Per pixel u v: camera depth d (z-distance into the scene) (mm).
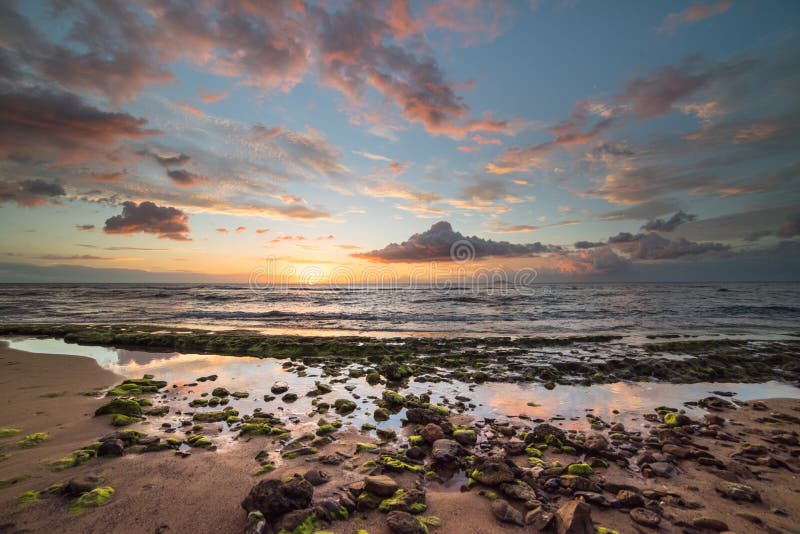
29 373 12211
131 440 6867
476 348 17453
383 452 6875
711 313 33438
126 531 4301
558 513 4703
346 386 11500
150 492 5180
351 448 7039
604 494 5461
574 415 9148
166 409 8984
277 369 13594
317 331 23172
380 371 13070
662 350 16875
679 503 5172
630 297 56781
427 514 4875
